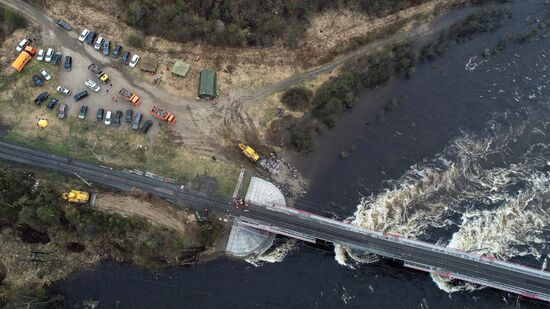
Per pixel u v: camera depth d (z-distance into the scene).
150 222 106.62
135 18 121.62
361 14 132.62
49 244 107.19
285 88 122.69
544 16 139.88
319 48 127.75
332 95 121.12
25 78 117.94
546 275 103.06
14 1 124.69
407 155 119.94
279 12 126.12
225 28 122.56
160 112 115.38
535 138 123.06
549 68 133.12
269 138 117.69
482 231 110.94
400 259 105.31
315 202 113.19
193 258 106.81
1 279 104.44
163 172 111.62
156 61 121.69
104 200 107.81
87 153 112.06
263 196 111.12
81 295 104.25
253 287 105.50
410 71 128.75
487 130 123.81
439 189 115.75
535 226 111.81
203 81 118.81
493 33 136.88
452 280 106.44
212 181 111.50
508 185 116.56
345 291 105.81
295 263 107.88
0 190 101.44
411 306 104.75
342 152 118.50
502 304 104.88
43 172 109.19
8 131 113.06
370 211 112.75
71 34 122.81
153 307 103.50
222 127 117.31
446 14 136.38
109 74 119.81
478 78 130.62
